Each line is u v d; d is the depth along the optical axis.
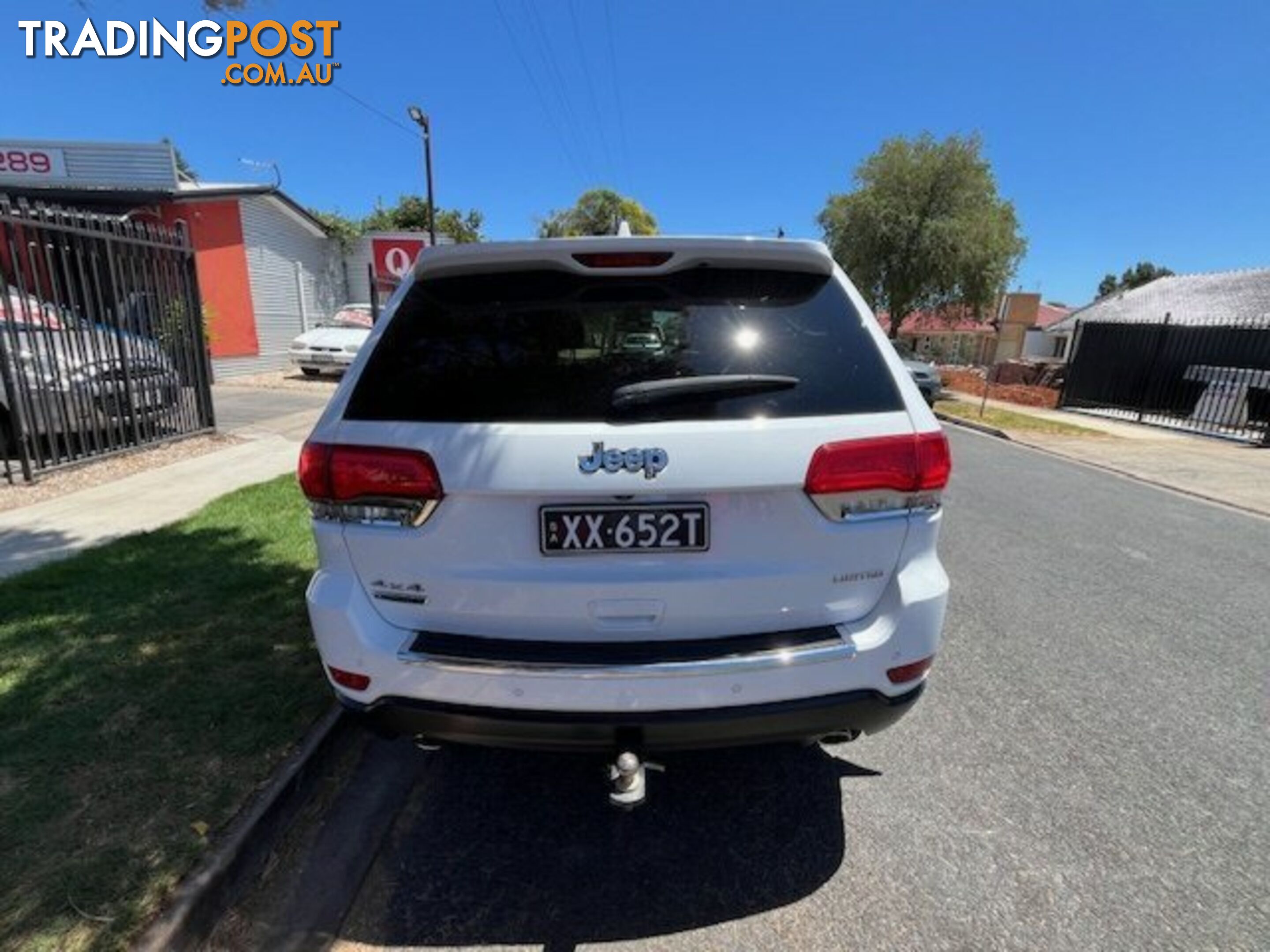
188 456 7.95
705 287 2.17
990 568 5.51
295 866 2.35
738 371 2.04
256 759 2.62
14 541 4.92
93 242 7.14
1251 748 3.11
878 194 23.44
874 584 2.10
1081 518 7.27
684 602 2.00
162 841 2.20
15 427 6.36
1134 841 2.53
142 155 14.95
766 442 1.94
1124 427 15.75
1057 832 2.57
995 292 23.48
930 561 2.16
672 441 1.91
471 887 2.28
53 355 6.75
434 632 2.06
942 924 2.15
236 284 17.05
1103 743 3.13
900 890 2.29
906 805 2.70
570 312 2.10
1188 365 17.31
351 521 2.04
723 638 2.04
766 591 2.02
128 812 2.33
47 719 2.80
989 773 2.91
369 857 2.40
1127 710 3.41
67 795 2.39
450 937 2.09
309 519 5.44
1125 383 18.30
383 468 1.97
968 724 3.27
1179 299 32.75
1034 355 49.34
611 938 2.09
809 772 2.89
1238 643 4.19
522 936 2.09
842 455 1.99
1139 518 7.34
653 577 1.98
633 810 2.65
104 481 6.72
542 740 2.05
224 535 5.03
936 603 2.12
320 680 3.13
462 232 36.72
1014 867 2.39
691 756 2.99
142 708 2.89
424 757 2.96
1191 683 3.70
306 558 4.59
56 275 6.71
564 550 1.96
